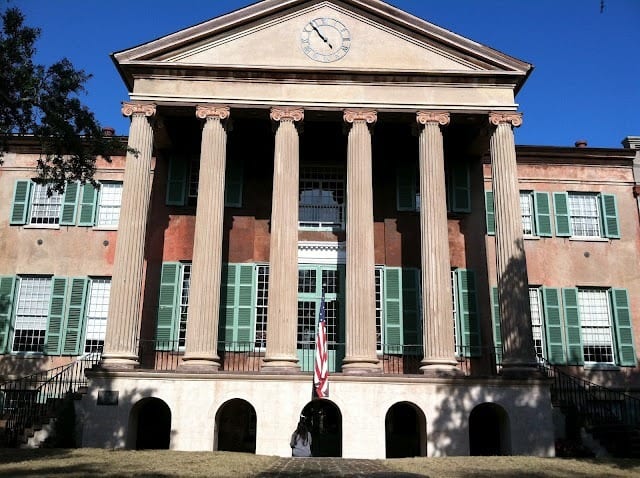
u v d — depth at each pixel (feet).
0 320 84.07
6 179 89.76
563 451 65.00
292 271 69.31
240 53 74.74
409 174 86.02
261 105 73.51
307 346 80.07
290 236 70.18
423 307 70.08
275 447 63.52
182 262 81.87
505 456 61.00
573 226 92.43
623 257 91.04
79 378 80.38
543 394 66.23
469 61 75.51
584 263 90.22
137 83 73.51
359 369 66.33
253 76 73.97
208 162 71.72
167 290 80.12
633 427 66.44
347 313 69.10
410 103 74.23
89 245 87.25
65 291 85.46
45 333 84.43
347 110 73.67
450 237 84.89
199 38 74.33
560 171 93.45
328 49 75.41
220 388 64.69
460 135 84.33
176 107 73.41
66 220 88.02
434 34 75.31
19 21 52.85
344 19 76.54
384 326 80.23
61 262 86.63
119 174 89.86
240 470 45.34
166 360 77.46
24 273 86.22
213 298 68.39
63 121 54.08
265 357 67.00
